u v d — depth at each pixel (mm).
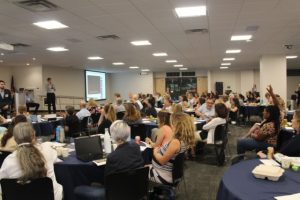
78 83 16312
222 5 4281
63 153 2924
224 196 1842
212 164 4996
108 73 20906
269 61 10484
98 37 6617
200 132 5477
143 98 10188
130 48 8438
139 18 4953
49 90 11133
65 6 4164
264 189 1799
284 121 4805
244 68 18500
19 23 5156
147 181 2348
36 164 2025
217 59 12398
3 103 7281
